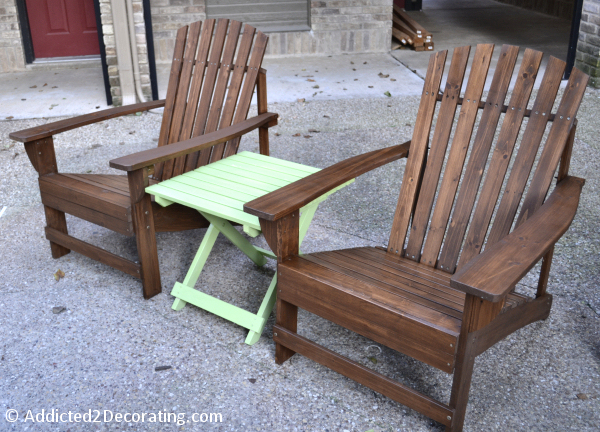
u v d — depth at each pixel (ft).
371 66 20.97
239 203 6.91
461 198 6.93
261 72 8.82
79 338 7.17
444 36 26.11
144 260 7.76
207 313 7.71
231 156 8.72
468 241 6.84
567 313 7.45
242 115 8.90
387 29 22.95
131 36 15.94
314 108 16.43
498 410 5.93
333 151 13.33
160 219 8.05
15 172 12.53
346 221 10.11
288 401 6.14
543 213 5.85
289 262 6.20
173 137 9.70
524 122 15.24
